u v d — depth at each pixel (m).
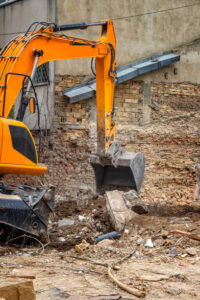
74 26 9.69
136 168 10.62
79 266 6.78
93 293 5.10
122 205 9.85
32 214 8.13
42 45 8.97
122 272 6.40
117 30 15.38
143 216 9.79
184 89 16.23
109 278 5.91
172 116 15.93
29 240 8.32
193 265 7.02
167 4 16.19
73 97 13.96
